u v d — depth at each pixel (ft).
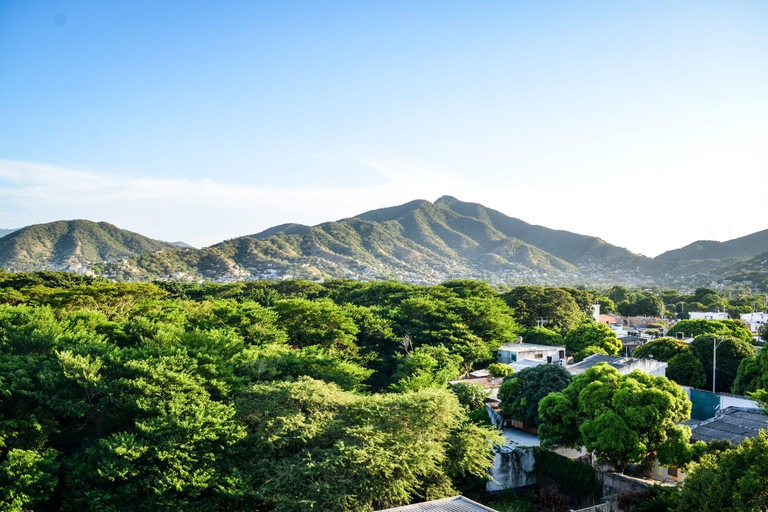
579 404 100.22
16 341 107.65
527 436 126.62
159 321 162.30
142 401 87.61
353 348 190.29
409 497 85.35
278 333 179.83
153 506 76.74
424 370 155.94
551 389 123.13
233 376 107.04
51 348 105.91
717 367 165.07
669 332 245.24
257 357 126.62
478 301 232.12
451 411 96.73
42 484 77.05
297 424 89.40
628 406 91.71
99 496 75.61
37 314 137.90
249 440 90.43
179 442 82.33
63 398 90.38
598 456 96.17
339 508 75.51
